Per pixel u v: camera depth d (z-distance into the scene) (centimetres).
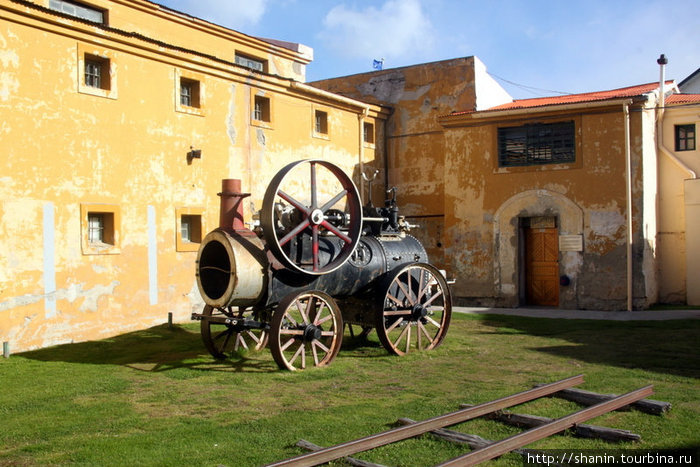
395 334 1212
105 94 1208
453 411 648
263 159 1567
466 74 1944
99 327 1176
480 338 1176
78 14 1390
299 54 2052
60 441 569
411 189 2020
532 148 1723
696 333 1176
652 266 1662
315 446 535
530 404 686
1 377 849
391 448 540
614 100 1585
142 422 630
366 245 1030
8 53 1055
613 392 724
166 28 1576
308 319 898
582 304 1628
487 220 1766
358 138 1917
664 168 1744
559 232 1669
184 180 1362
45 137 1104
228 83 1480
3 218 1037
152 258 1284
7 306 1035
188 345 1089
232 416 650
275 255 881
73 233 1140
